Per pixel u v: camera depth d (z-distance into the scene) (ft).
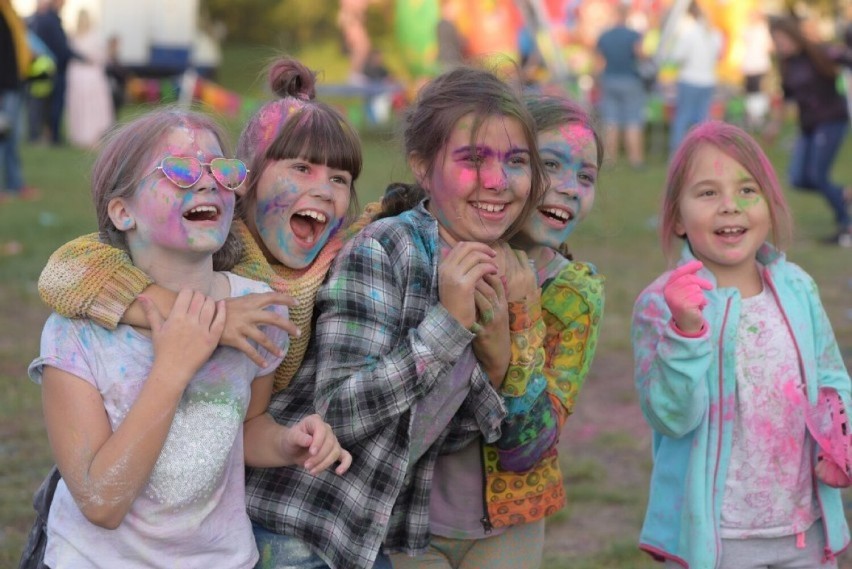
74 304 8.39
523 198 9.61
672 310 10.29
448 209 9.56
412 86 66.54
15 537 15.10
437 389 9.28
